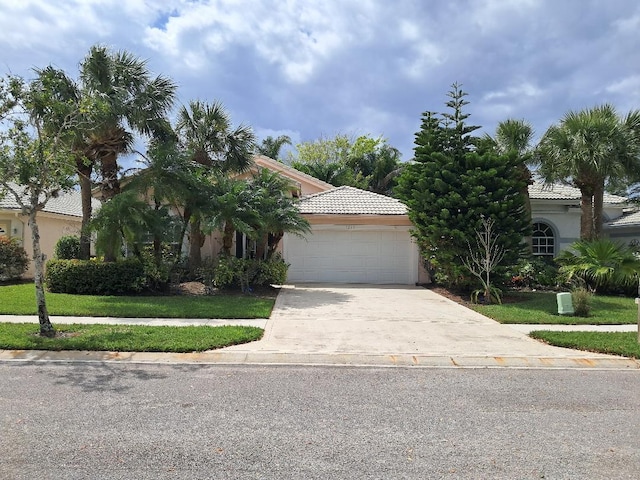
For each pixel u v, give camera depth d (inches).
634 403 224.8
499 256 546.9
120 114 565.9
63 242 738.8
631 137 644.7
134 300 498.0
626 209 948.0
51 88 385.4
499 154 610.9
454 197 548.4
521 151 668.7
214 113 647.8
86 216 619.5
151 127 611.8
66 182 360.8
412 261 716.0
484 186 550.9
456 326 405.7
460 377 268.2
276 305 499.8
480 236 531.5
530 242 846.5
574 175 657.6
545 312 467.2
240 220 548.7
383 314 458.9
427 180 578.9
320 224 719.1
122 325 378.0
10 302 470.9
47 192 356.5
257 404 217.3
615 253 593.9
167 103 617.0
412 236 661.9
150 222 539.8
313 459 162.1
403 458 163.6
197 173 571.8
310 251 723.4
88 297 514.9
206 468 154.4
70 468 152.7
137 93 591.5
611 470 155.9
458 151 589.6
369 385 250.1
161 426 188.9
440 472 153.7
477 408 215.9
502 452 169.0
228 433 183.2
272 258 635.5
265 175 619.8
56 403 214.2
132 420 194.7
